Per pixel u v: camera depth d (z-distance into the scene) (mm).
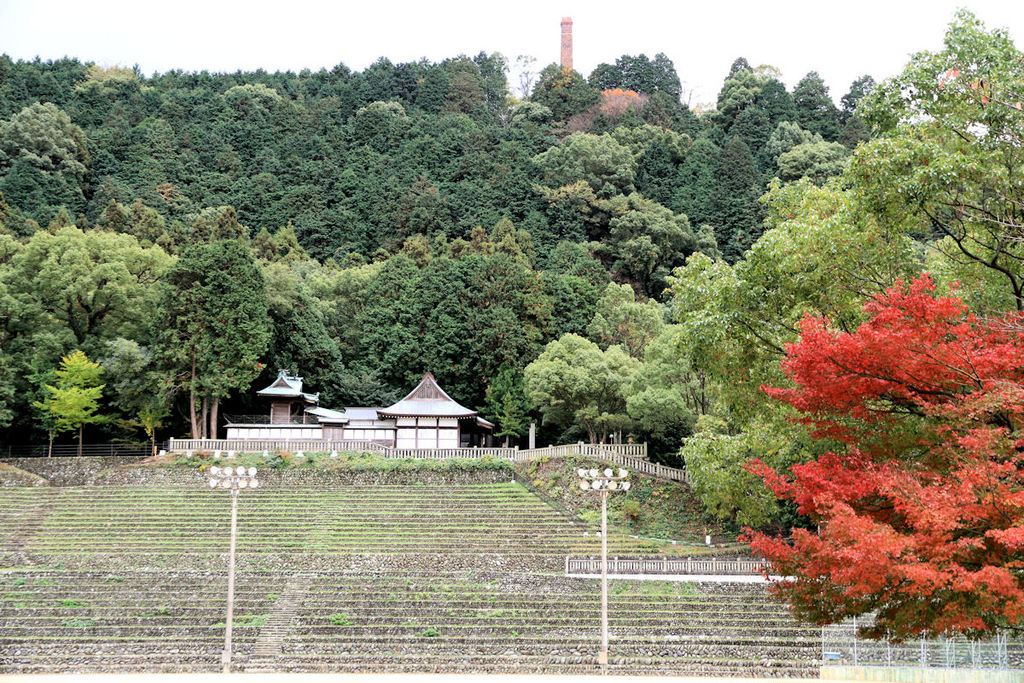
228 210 112125
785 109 149750
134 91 164000
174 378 73188
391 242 118938
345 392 86750
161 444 78500
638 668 38500
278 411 76500
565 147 133875
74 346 76312
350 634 43250
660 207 119500
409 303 90875
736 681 36125
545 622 43688
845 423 22984
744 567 49594
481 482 64875
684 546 56031
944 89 26703
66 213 113000
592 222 123000
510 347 82312
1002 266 27234
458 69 185250
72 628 43562
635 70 190500
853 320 29234
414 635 42844
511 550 54750
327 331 93875
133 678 36938
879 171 26344
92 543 55344
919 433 21906
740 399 32094
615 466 62688
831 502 19578
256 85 169375
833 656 38125
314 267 108625
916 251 28750
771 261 29312
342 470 65312
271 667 39656
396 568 52625
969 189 25688
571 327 88188
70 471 66438
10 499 61000
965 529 19781
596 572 50750
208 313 74562
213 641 42625
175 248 107188
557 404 72875
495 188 127188
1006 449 19875
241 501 61375
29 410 76062
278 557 53812
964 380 20422
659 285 114500
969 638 21984
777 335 30219
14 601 46719
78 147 136250
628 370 69938
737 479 34969
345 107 169125
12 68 160125
